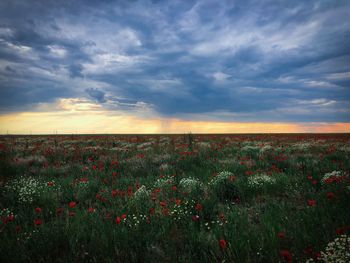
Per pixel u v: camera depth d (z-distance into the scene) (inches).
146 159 536.1
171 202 244.7
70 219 211.3
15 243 166.6
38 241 165.5
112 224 197.3
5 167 445.7
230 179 315.6
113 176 386.0
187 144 809.5
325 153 607.5
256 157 542.6
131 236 172.9
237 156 573.3
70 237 172.6
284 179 322.0
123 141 1181.1
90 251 157.3
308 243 153.9
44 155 635.5
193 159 519.2
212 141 1092.5
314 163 441.4
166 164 474.6
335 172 311.9
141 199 255.9
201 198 250.8
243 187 297.0
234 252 149.3
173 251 155.8
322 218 186.5
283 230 174.1
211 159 534.0
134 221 202.2
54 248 162.7
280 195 286.0
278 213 209.5
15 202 271.1
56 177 421.7
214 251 153.6
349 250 133.5
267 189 295.1
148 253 152.7
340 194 238.5
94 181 352.2
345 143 897.5
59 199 283.7
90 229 190.9
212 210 223.3
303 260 138.0
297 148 754.8
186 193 269.4
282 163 441.7
